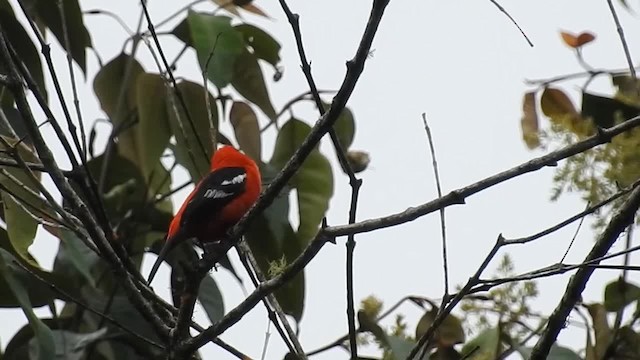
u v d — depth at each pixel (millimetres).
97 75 14008
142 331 13070
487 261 8594
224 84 12648
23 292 11594
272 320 9477
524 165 8375
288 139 13523
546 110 11680
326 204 13328
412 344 10555
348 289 9062
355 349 9062
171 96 11094
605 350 10586
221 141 13750
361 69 8047
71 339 12344
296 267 8641
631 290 11070
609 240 9164
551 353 10727
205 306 12469
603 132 8352
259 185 11594
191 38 13484
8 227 11359
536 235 8469
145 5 9992
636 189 9078
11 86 8703
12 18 12688
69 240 12055
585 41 11477
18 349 13031
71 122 8953
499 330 10719
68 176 9078
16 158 9211
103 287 13680
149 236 14133
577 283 9172
